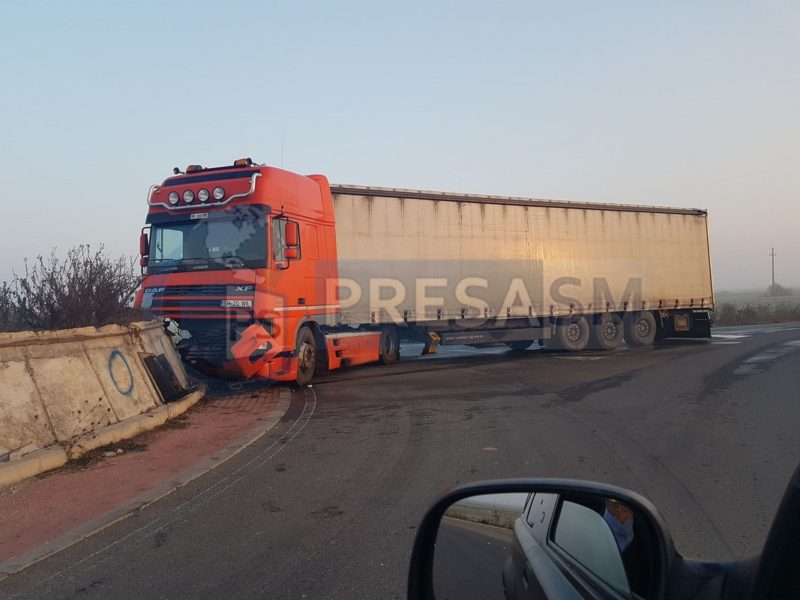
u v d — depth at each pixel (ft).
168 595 13.89
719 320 150.51
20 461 22.24
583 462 23.73
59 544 16.63
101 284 36.01
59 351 27.53
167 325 39.40
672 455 24.59
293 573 14.88
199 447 26.94
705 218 77.77
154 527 18.03
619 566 7.24
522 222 61.21
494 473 22.45
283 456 25.73
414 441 27.58
